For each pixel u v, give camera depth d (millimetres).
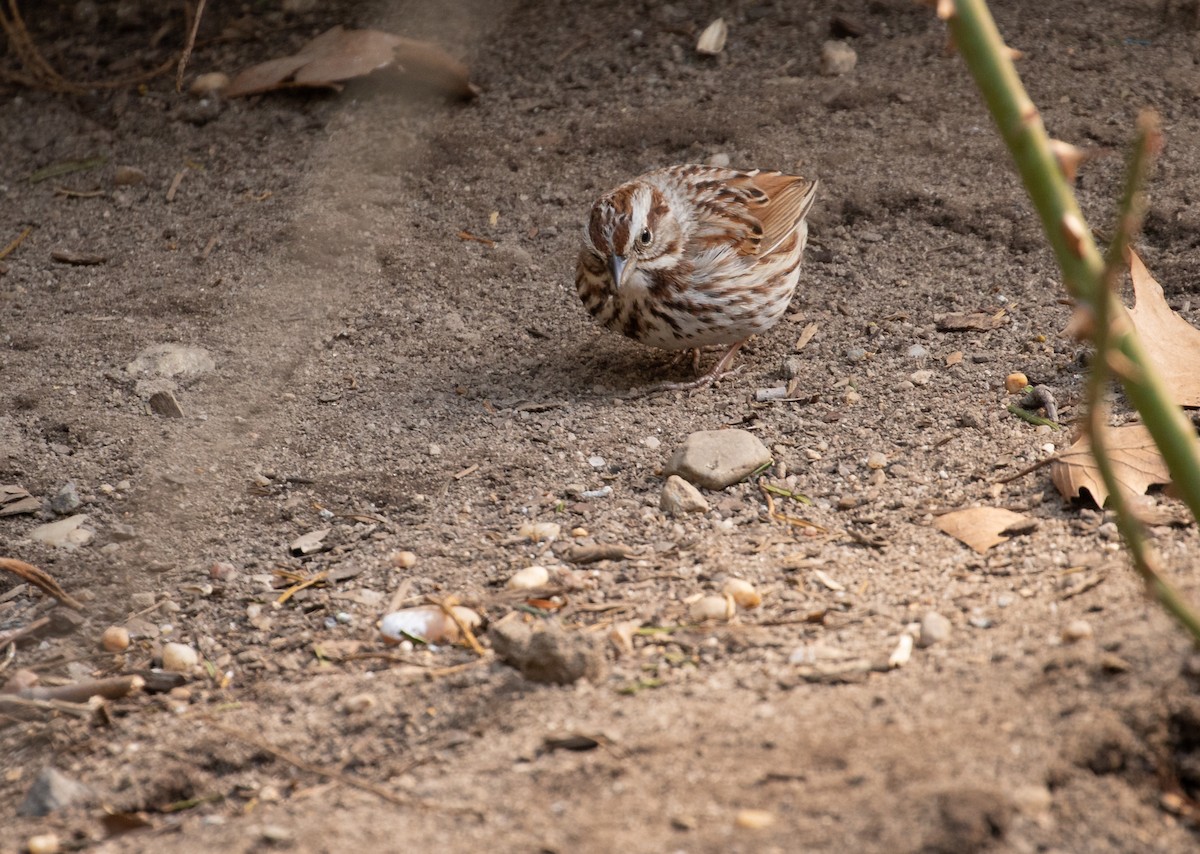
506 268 13258
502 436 10656
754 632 7688
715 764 6348
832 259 12875
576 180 14359
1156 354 9953
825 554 8578
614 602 8211
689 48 16141
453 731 7105
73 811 6766
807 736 6469
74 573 9172
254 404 11359
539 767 6578
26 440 10883
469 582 8641
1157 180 12914
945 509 8953
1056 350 10992
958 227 12945
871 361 11281
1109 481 4535
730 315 11156
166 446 10742
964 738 6254
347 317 12680
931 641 7309
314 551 9266
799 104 14836
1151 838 5746
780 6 16672
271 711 7477
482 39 16797
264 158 15148
